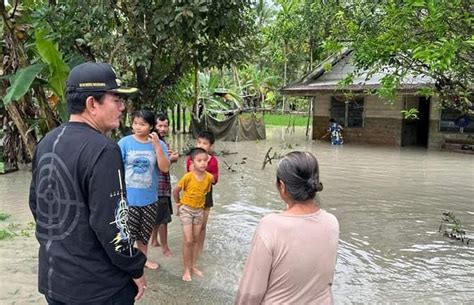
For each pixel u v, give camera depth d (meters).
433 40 4.85
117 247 2.09
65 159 2.08
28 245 5.68
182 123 23.89
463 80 5.50
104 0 10.05
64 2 10.55
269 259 2.04
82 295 2.10
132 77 12.58
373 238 6.17
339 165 12.98
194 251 4.83
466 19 4.33
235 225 6.65
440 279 4.83
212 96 24.69
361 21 6.30
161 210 5.21
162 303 4.14
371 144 19.22
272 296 2.06
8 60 8.87
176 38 11.19
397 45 5.16
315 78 20.67
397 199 8.53
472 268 5.15
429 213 7.53
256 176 10.89
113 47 10.95
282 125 29.03
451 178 10.89
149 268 4.97
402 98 18.33
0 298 4.20
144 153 4.48
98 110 2.19
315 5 15.15
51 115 8.40
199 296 4.30
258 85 36.00
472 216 7.38
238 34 12.06
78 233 2.08
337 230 2.16
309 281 2.05
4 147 11.27
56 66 7.22
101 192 2.04
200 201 4.75
